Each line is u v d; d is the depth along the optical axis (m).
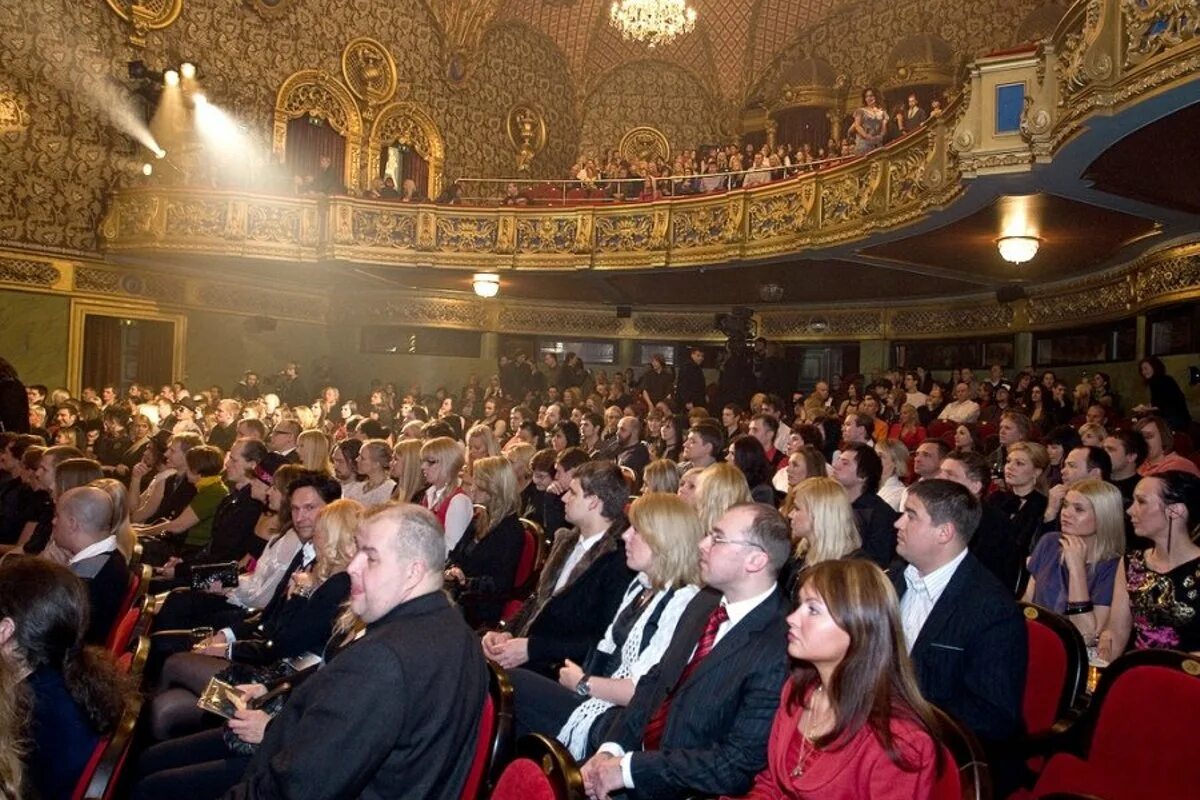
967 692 3.42
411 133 20.27
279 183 18.48
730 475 4.50
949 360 17.16
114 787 2.79
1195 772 2.96
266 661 4.61
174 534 7.62
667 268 15.18
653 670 3.55
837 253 12.96
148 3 16.92
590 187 17.97
